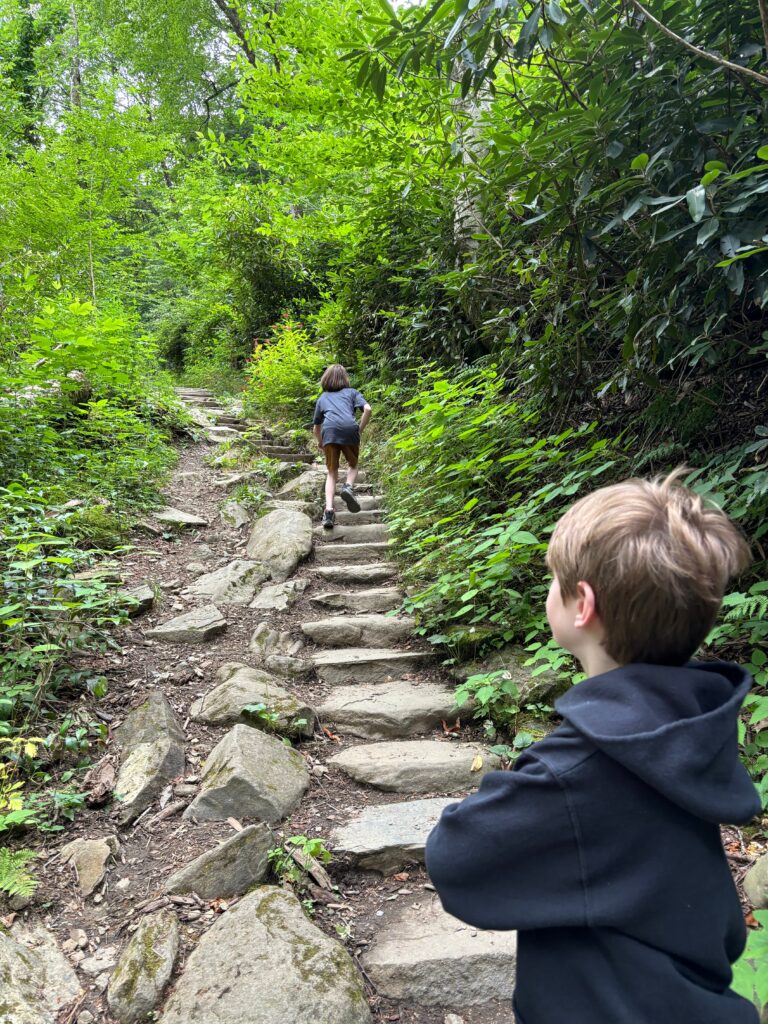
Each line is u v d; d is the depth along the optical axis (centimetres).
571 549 86
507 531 315
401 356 734
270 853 219
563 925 74
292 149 776
